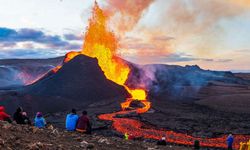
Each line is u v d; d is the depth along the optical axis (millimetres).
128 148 15797
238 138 66000
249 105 134250
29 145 10922
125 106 112375
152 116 94312
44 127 18906
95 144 14953
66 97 130125
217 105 134500
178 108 117938
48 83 145000
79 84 143000
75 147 12953
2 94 111812
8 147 10258
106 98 133500
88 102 125250
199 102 142625
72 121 19938
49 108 106062
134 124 77438
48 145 11883
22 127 15203
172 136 65188
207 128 77188
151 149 16828
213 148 56469
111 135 63812
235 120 91750
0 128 13633
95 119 83875
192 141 60750
